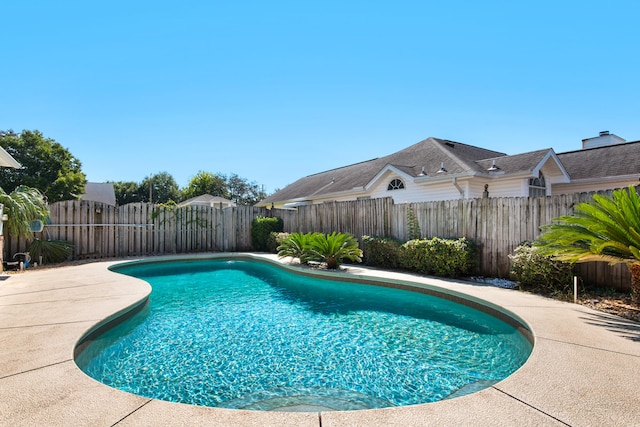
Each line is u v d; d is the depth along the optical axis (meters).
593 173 14.16
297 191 23.78
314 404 3.50
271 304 7.48
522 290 7.14
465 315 6.59
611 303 5.87
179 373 4.20
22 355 3.68
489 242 8.71
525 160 12.78
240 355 4.73
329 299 7.88
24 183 27.69
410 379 4.04
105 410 2.64
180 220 16.38
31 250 11.72
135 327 5.91
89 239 13.93
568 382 3.11
